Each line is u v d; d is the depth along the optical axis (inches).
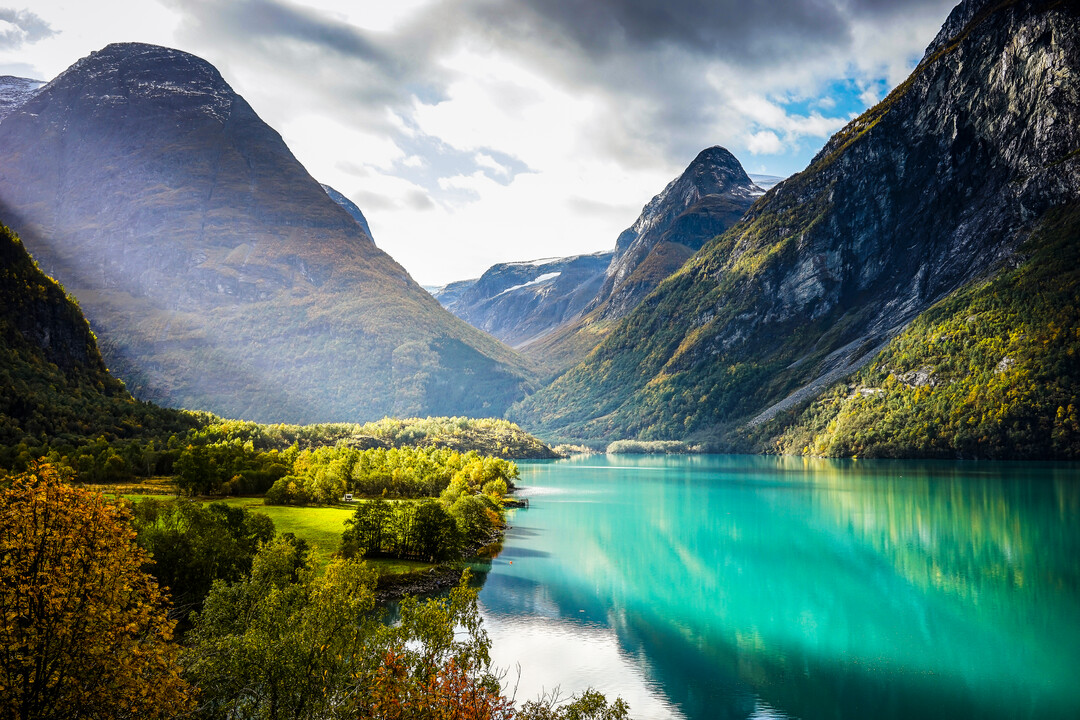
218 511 2883.9
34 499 1019.3
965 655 2591.0
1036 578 3718.0
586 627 2851.9
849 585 3612.2
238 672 1248.2
